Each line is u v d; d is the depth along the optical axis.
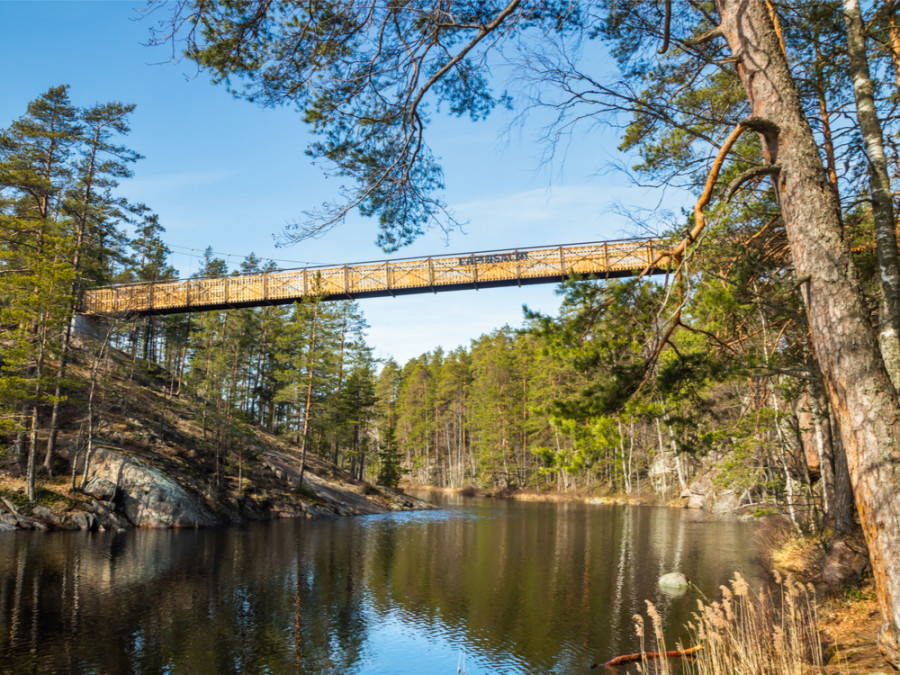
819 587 10.68
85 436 28.00
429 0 7.11
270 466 36.94
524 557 20.58
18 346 25.27
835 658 6.64
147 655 10.01
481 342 81.56
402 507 41.06
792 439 17.47
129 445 29.83
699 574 16.97
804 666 6.22
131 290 34.25
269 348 52.78
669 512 38.69
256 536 24.31
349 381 50.81
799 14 8.64
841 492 12.12
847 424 5.14
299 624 12.16
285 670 9.64
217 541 22.48
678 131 10.33
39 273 24.88
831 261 5.27
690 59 8.68
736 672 6.63
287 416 55.88
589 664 9.95
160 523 25.80
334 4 6.99
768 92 5.69
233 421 32.91
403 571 17.94
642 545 23.14
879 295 8.82
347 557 20.03
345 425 47.88
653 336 6.64
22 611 12.13
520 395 62.91
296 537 24.45
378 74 7.58
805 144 5.51
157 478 27.08
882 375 5.03
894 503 4.76
